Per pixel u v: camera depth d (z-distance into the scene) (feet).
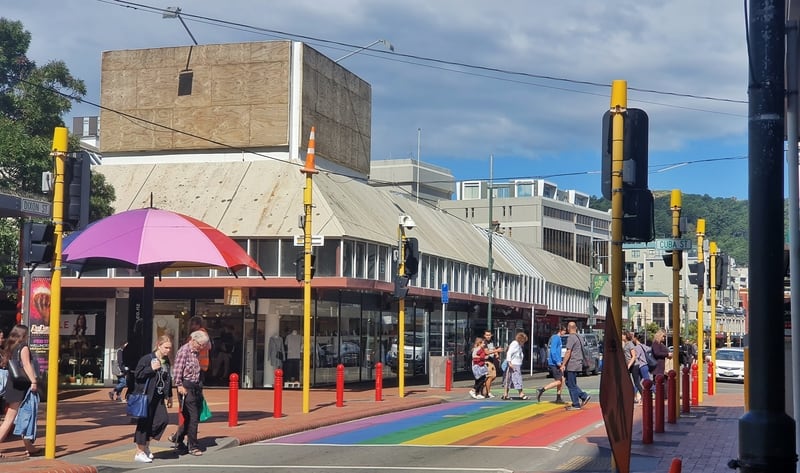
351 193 122.52
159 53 123.65
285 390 107.96
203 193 115.24
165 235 62.34
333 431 65.05
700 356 85.15
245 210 111.34
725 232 534.78
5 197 67.97
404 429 65.46
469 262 147.43
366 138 139.23
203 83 121.49
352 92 134.41
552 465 47.39
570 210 372.58
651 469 44.21
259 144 118.62
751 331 25.72
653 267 397.60
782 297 25.64
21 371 49.29
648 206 34.58
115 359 113.50
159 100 122.93
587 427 64.90
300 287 106.22
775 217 25.80
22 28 99.66
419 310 138.10
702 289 84.53
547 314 197.16
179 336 111.55
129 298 111.24
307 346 75.20
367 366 122.01
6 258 93.81
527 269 186.39
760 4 26.37
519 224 354.13
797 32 30.86
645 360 82.89
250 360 110.32
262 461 49.62
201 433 59.31
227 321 110.83
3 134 92.43
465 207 359.87
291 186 113.50
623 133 34.83
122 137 123.65
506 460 49.44
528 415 74.64
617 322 34.14
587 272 254.47
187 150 121.80
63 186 48.19
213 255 62.23
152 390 49.03
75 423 67.77
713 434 58.70
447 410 81.46
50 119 99.50
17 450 50.93
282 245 108.47
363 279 110.42
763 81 26.18
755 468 24.98
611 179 34.96
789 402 44.04
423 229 138.92
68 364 114.32
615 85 34.91
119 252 60.34
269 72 119.55
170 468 47.24
